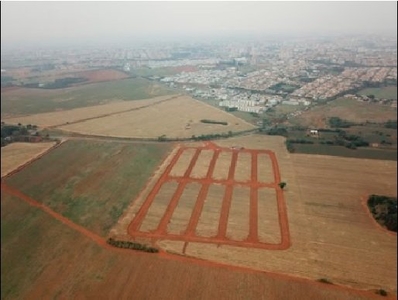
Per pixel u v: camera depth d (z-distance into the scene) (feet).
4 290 315.78
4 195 468.34
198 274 307.78
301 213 404.57
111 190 464.65
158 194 449.06
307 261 325.62
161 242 354.33
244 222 388.16
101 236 368.89
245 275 305.94
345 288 293.02
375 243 353.51
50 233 383.45
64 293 296.30
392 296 285.43
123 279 305.73
